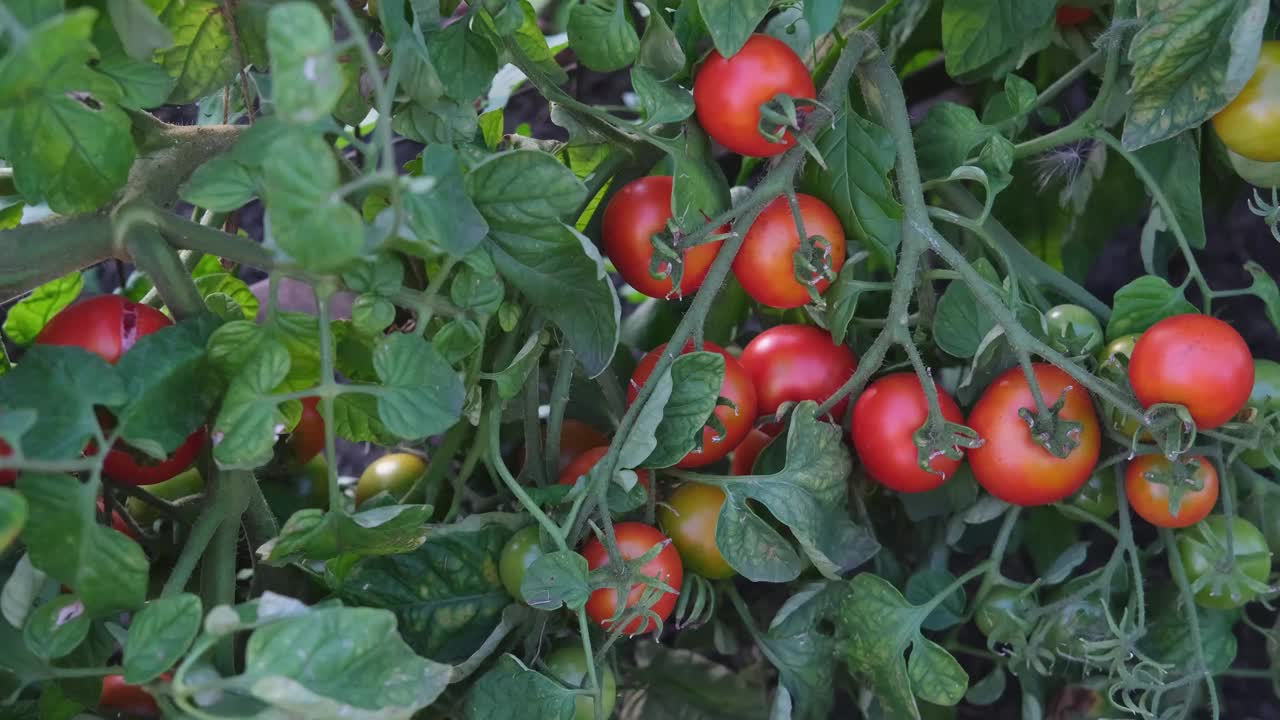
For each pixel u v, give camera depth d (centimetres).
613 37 49
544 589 48
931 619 58
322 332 43
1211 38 52
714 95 50
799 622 59
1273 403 55
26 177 43
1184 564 56
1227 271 78
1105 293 80
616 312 49
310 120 37
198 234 47
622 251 53
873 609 56
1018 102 57
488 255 47
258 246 47
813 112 52
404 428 44
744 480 53
